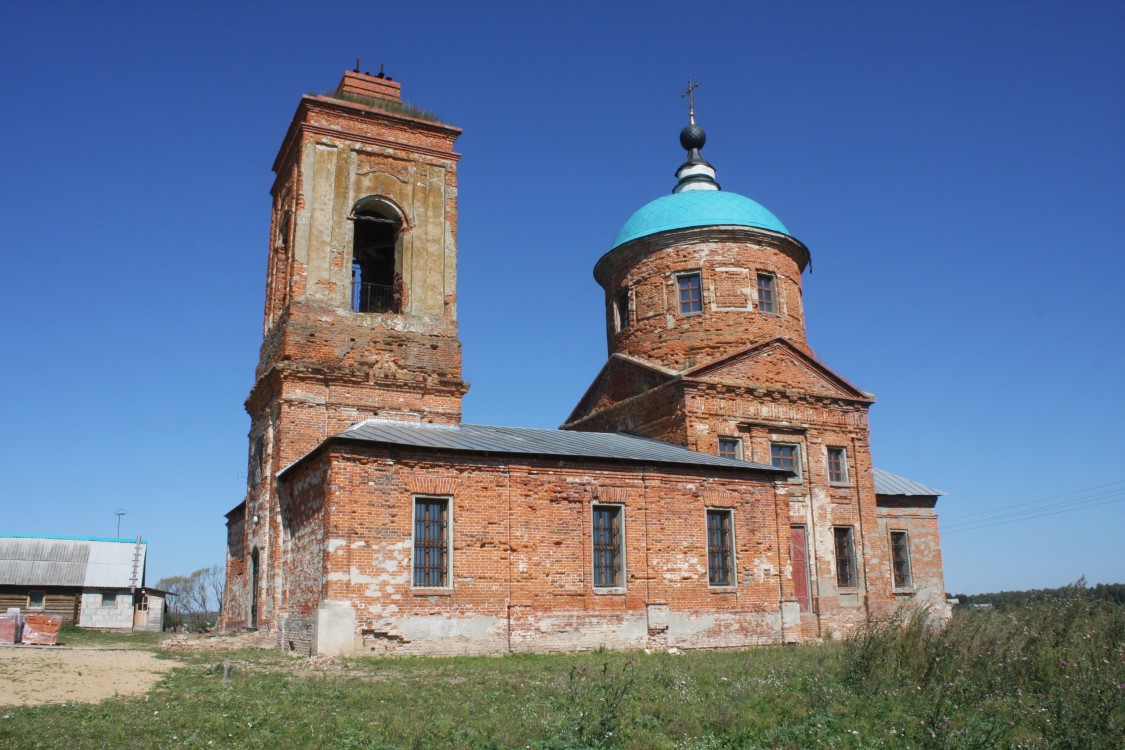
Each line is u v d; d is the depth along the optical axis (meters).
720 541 25.94
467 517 22.25
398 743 10.84
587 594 23.19
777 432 30.33
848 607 29.75
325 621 20.03
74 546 52.78
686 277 33.50
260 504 26.98
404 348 28.17
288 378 26.11
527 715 12.31
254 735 11.09
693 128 38.03
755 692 14.14
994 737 11.58
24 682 14.94
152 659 19.58
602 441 27.64
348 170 29.16
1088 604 17.42
